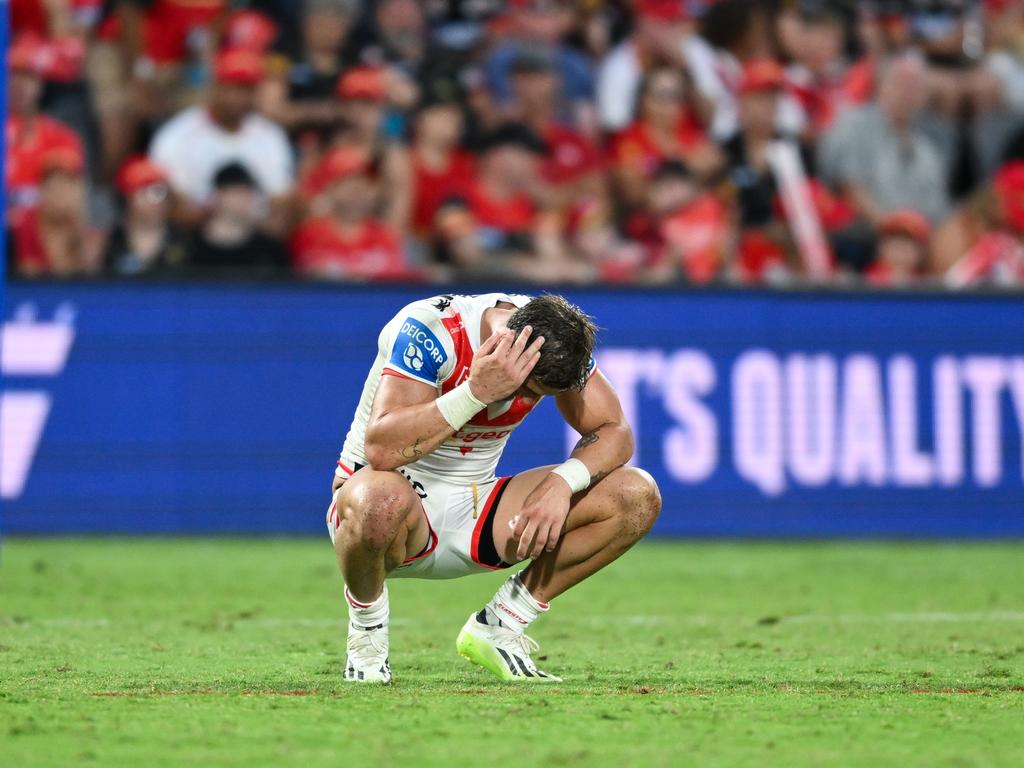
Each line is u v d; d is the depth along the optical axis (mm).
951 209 42406
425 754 10492
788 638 19516
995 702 13352
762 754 10617
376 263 39906
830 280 39438
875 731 11680
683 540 34125
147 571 27750
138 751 10562
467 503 14203
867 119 42062
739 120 41906
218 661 16281
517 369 13047
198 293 33781
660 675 15414
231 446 33812
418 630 20062
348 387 34156
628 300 34188
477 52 41688
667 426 34125
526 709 12570
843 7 42469
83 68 40156
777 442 34375
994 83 42844
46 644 18000
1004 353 34906
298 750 10617
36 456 33219
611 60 42031
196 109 40312
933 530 34594
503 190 40844
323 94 40469
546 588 14594
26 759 10258
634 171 41469
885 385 34656
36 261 38969
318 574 27578
